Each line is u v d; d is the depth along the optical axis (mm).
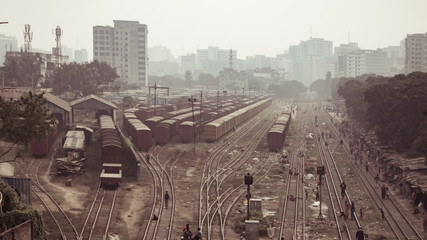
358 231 33938
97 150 69562
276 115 154500
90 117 113625
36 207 40094
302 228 37906
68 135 64250
